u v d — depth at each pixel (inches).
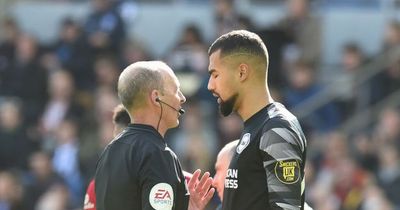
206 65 1371.8
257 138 541.6
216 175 597.6
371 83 1379.2
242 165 543.2
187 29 1423.5
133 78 561.0
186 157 1244.5
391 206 1195.9
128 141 555.8
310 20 1525.6
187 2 1705.2
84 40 1503.4
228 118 1242.6
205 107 1332.4
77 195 1322.6
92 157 1338.6
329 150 1238.9
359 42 1646.2
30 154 1417.3
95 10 1517.0
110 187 552.4
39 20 1720.0
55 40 1633.9
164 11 1692.9
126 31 1536.7
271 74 1370.6
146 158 545.0
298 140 535.5
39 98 1509.6
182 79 1355.8
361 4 1673.2
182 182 553.3
